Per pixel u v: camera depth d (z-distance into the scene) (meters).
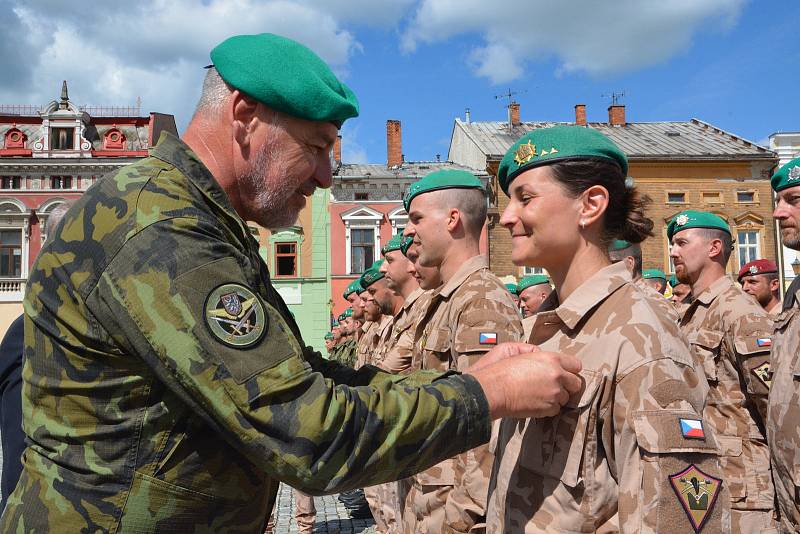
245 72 1.74
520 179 2.03
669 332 1.79
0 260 29.42
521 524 1.89
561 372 1.71
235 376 1.43
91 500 1.54
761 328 4.24
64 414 1.57
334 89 1.84
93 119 31.14
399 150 31.84
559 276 2.07
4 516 1.62
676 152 29.72
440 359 3.31
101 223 1.55
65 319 1.55
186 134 1.87
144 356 1.47
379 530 5.65
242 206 1.88
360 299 10.77
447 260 3.63
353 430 1.46
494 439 2.23
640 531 1.63
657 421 1.66
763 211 29.25
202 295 1.47
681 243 4.87
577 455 1.77
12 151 29.55
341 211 29.55
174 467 1.56
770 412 3.51
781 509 3.56
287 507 8.48
